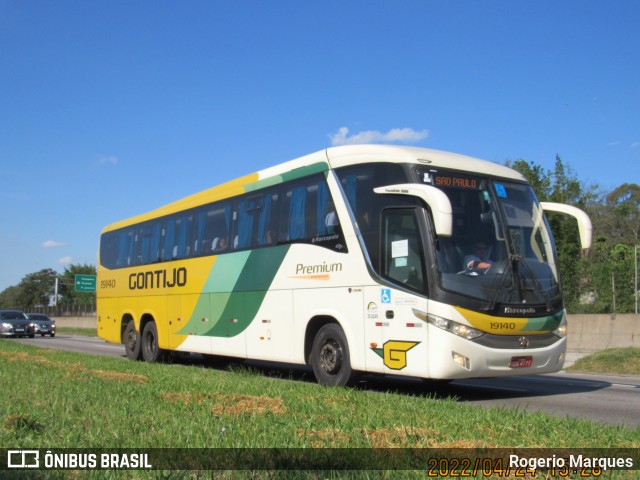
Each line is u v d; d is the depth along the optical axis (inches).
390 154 426.6
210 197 628.7
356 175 446.6
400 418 291.6
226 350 575.5
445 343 379.2
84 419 291.6
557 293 428.5
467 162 436.5
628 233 2102.6
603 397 443.5
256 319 535.5
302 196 496.7
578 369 700.0
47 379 449.7
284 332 500.7
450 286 386.3
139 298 748.0
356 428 266.8
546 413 339.3
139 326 742.5
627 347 775.1
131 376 478.6
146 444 239.9
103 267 857.5
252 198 560.4
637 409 386.6
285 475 197.8
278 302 510.0
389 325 409.4
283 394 375.6
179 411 308.8
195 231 647.1
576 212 449.1
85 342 1382.9
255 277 541.0
